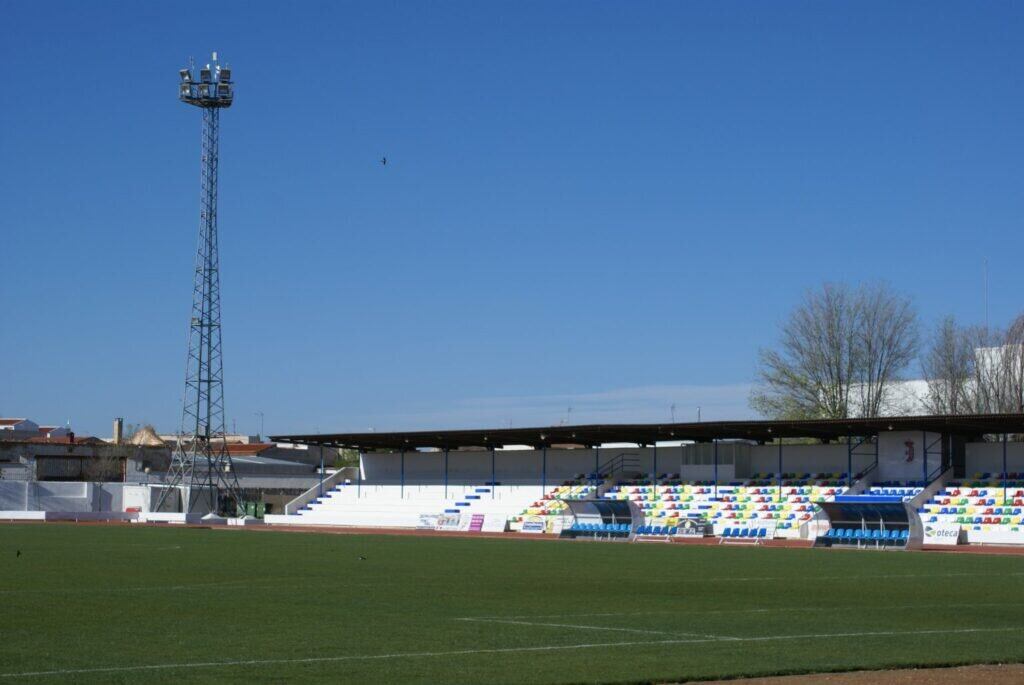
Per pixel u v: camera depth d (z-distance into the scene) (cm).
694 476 9188
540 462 10194
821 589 3656
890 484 8125
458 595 3356
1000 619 2788
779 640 2347
